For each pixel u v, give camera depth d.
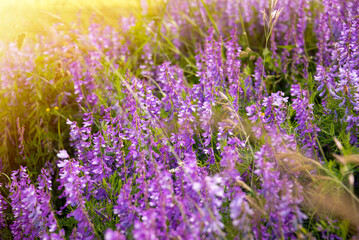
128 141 2.87
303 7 4.27
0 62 4.02
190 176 2.13
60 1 5.21
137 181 2.25
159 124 2.89
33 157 3.45
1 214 2.76
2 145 3.56
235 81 3.28
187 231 1.88
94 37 4.61
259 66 3.61
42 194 2.40
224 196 2.11
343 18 3.94
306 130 2.46
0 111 3.91
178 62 4.89
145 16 5.52
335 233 2.14
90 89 3.73
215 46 3.54
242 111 3.20
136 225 1.77
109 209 2.43
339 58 2.98
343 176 2.17
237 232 2.06
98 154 2.75
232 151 2.24
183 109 2.71
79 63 3.72
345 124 2.50
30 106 3.85
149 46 4.78
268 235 1.95
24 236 2.58
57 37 4.33
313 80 3.53
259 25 5.17
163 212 1.89
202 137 2.99
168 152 2.68
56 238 2.14
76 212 2.24
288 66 4.36
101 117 3.46
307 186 2.32
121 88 3.48
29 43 4.23
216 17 5.37
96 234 2.22
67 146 3.62
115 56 4.37
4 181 3.28
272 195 1.96
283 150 2.31
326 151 2.67
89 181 2.51
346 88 2.51
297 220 1.98
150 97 2.89
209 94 3.00
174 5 5.55
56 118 3.74
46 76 3.89
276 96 2.47
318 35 4.47
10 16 4.57
